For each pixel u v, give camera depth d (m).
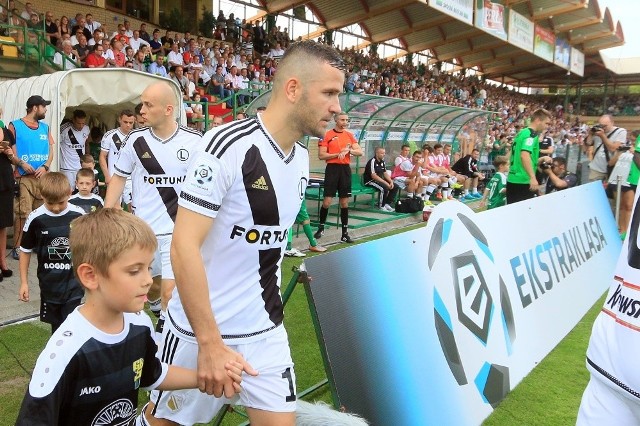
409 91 23.53
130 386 1.52
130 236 1.38
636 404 1.71
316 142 10.50
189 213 1.60
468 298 3.05
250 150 1.67
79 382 1.39
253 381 1.83
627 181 7.97
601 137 9.18
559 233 4.86
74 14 14.66
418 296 2.66
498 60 32.19
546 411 2.95
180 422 1.92
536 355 3.61
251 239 1.75
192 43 15.02
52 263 2.94
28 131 5.55
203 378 1.62
